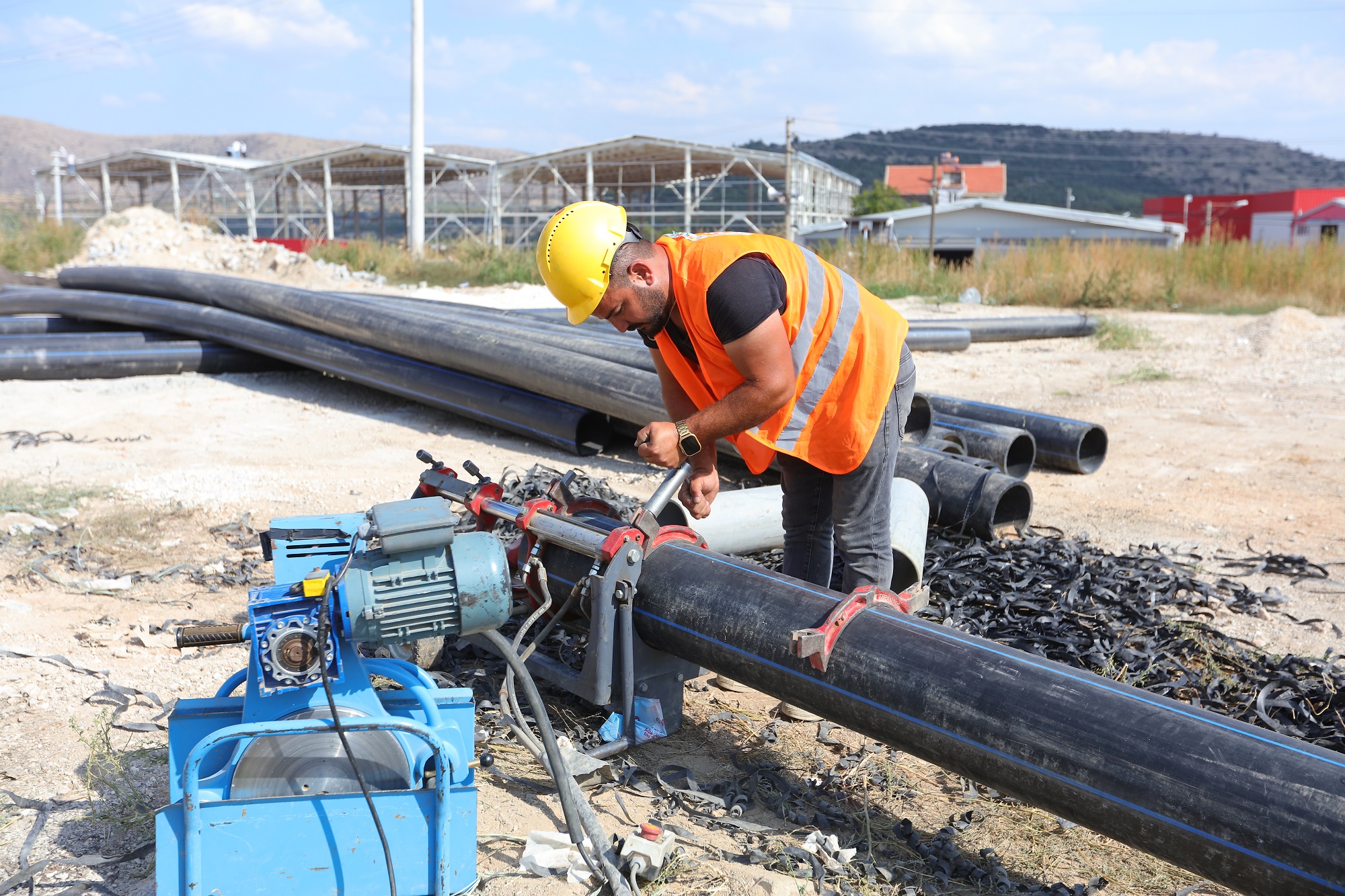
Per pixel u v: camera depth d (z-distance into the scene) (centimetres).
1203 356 1285
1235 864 202
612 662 294
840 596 279
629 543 284
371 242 2531
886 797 295
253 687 229
